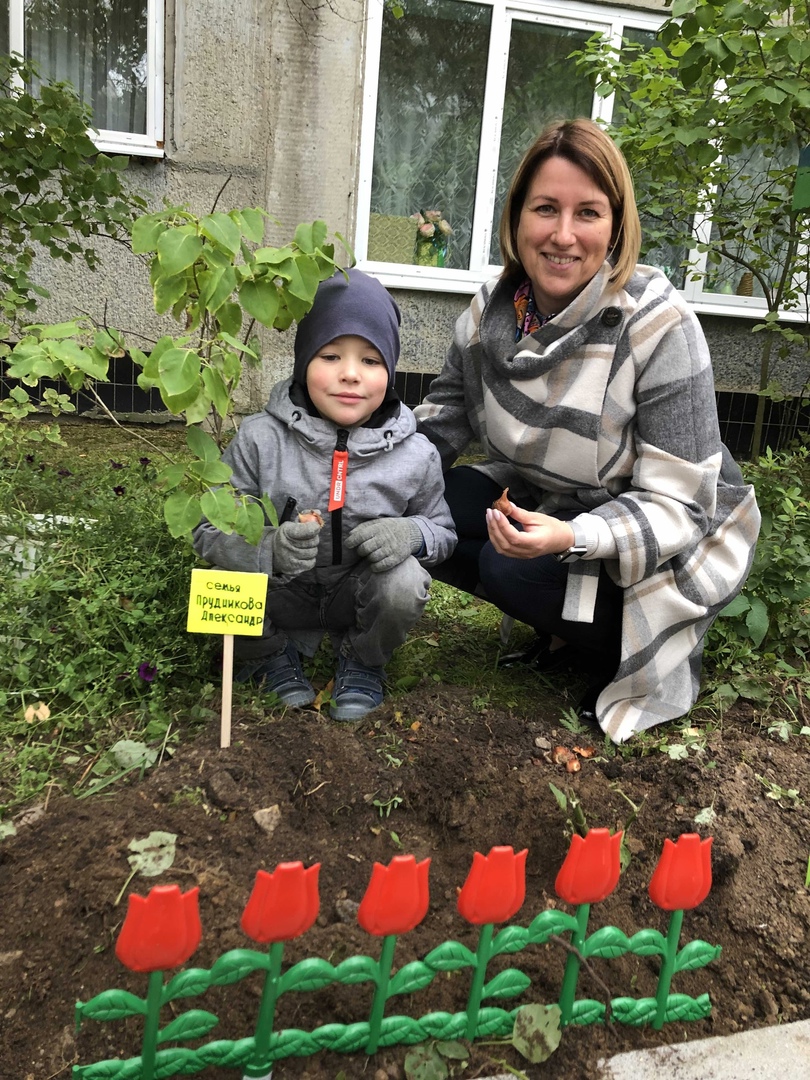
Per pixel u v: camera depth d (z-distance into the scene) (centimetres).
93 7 483
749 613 231
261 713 188
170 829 149
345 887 146
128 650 194
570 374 190
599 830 113
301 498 187
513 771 180
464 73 520
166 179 482
